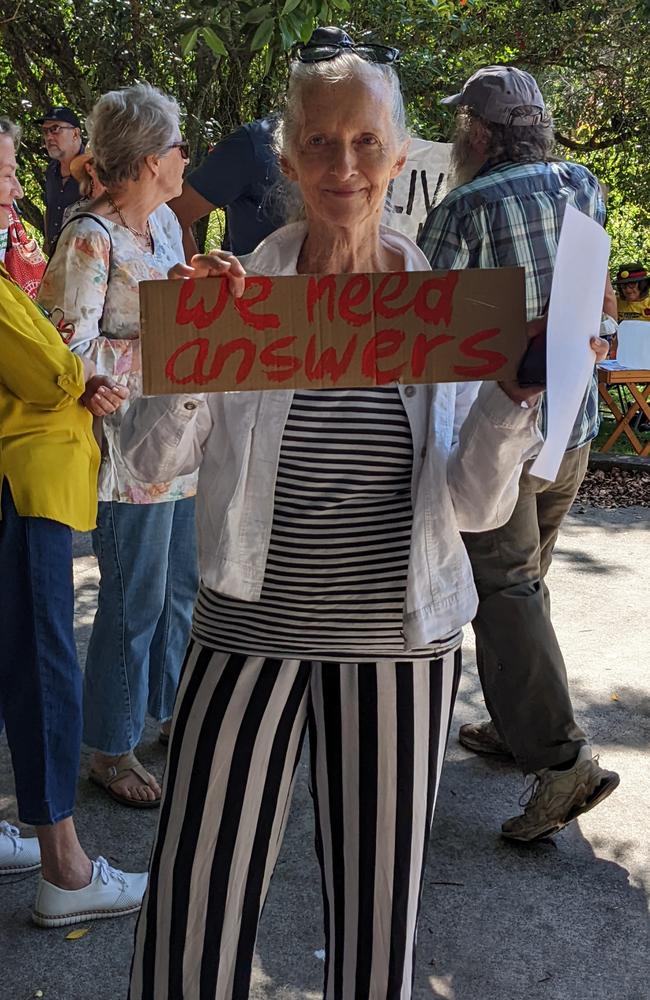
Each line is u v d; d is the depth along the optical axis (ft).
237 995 5.94
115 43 24.90
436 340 5.08
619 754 11.48
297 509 5.49
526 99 9.25
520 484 9.18
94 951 8.27
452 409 5.57
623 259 38.70
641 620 15.43
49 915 8.41
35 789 8.18
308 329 5.10
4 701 8.14
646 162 34.86
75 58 26.63
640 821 10.22
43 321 7.93
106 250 9.03
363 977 5.89
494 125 9.27
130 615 9.91
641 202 35.70
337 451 5.46
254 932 5.96
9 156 8.52
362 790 5.71
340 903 5.89
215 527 5.57
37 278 15.06
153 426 5.46
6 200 8.57
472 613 5.78
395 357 5.11
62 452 7.95
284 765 5.80
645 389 26.71
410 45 26.73
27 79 27.09
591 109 34.04
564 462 9.83
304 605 5.57
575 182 9.39
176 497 9.61
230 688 5.65
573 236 4.83
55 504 7.87
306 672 5.70
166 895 5.68
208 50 24.48
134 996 5.79
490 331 5.07
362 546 5.53
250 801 5.70
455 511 5.61
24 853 9.16
